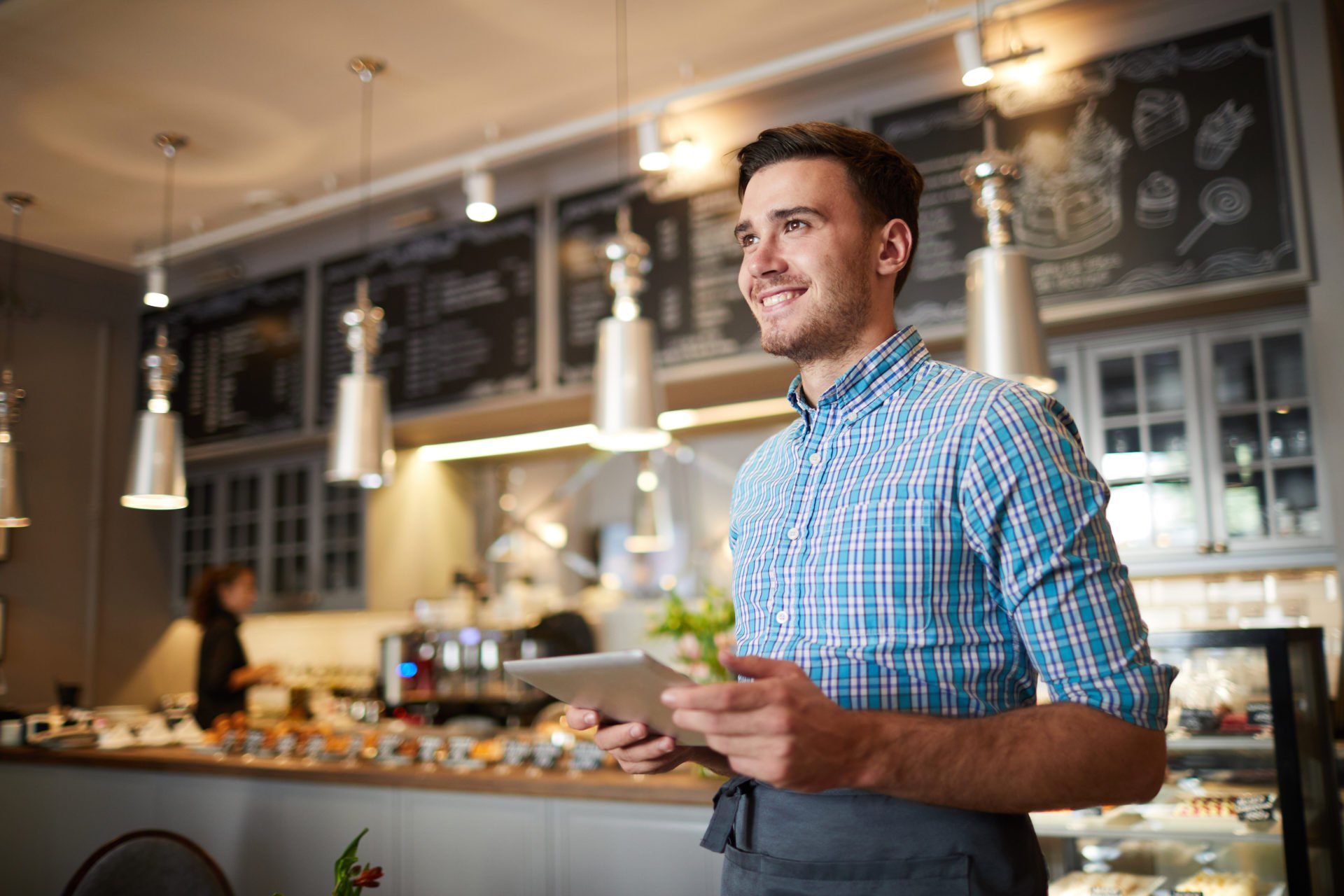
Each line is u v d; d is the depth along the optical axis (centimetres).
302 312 461
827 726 82
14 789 375
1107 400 314
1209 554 296
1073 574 92
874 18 307
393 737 314
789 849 101
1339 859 221
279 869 312
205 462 498
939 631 97
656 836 254
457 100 344
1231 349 300
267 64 319
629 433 281
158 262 453
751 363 350
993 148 246
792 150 116
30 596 453
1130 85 300
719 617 269
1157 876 226
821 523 106
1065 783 86
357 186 406
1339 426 272
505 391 402
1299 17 282
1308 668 220
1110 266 297
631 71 330
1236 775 211
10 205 420
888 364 110
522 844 273
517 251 407
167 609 505
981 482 97
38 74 321
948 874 95
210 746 357
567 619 441
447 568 494
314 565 467
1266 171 281
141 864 200
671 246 372
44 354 468
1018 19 302
